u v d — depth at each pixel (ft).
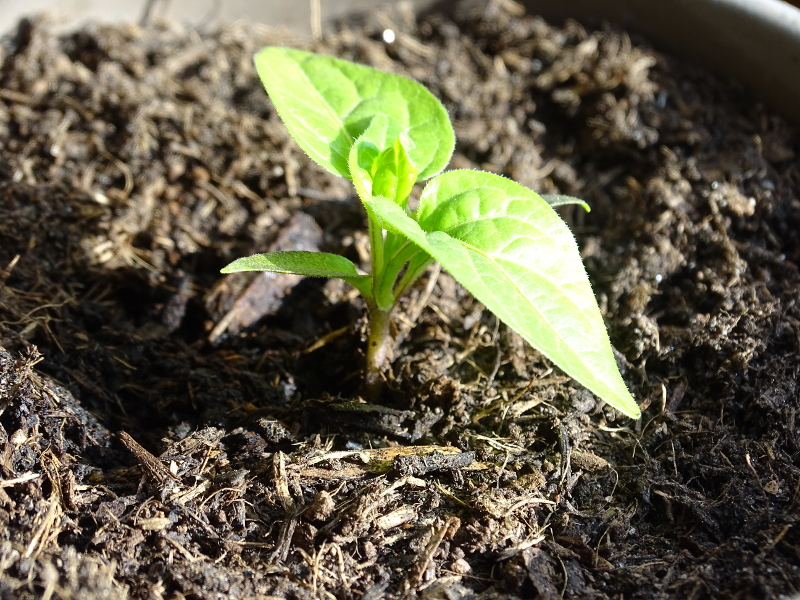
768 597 0.39
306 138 0.46
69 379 0.47
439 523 0.42
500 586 0.41
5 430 0.43
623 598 0.40
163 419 0.48
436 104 0.49
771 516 0.42
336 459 0.45
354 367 0.52
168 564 0.40
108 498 0.42
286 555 0.41
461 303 0.55
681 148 0.59
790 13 0.56
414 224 0.40
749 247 0.54
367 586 0.40
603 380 0.37
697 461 0.46
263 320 0.54
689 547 0.42
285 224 0.56
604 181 0.61
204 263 0.56
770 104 0.60
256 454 0.45
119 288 0.54
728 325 0.51
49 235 0.54
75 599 0.38
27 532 0.40
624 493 0.45
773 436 0.46
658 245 0.55
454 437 0.47
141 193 0.58
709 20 0.59
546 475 0.45
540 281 0.39
